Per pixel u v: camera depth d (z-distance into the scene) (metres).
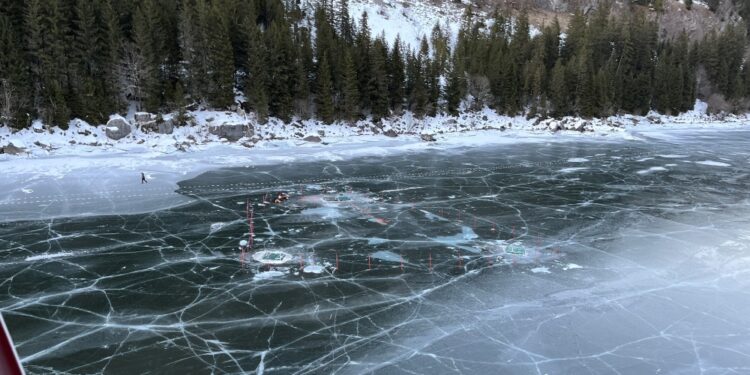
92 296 19.38
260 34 55.12
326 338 16.92
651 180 38.78
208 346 16.34
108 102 47.97
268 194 33.31
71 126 45.47
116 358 15.63
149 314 18.17
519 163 44.84
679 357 16.23
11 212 28.50
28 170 36.25
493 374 15.27
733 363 15.95
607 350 16.56
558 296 20.02
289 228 26.97
